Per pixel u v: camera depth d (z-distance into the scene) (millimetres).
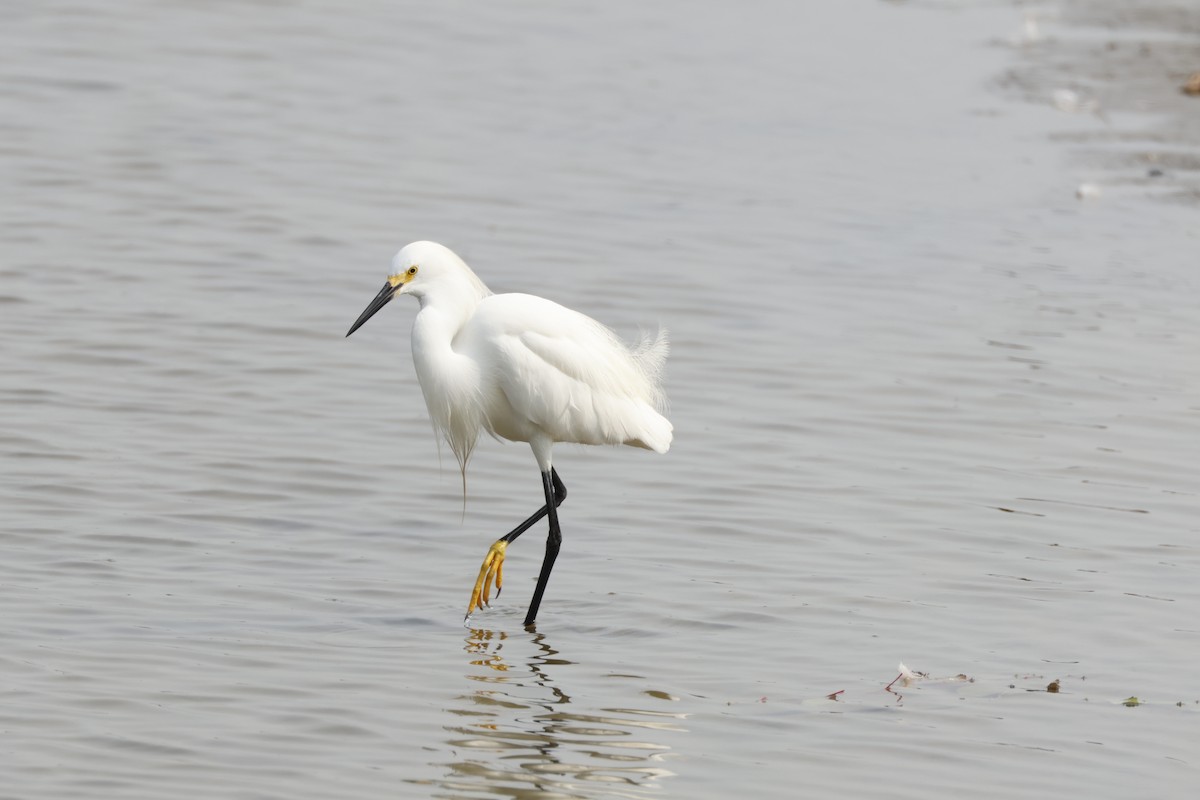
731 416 15102
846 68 28062
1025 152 23688
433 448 14148
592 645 10555
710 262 19438
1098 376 16359
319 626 10648
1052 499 13391
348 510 12711
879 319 17828
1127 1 31766
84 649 10000
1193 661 10461
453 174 22203
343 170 22062
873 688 9953
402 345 16766
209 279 18062
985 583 11695
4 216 19500
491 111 25188
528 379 11289
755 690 9891
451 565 11875
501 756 8875
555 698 9680
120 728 8977
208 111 24141
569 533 12539
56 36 27234
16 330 16188
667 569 11867
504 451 14250
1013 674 10211
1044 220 21125
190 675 9734
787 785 8672
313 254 19078
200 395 14953
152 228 19516
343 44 28266
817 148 23984
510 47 28797
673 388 15734
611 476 13695
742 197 21875
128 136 22719
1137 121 24812
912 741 9242
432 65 27422
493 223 20422
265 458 13586
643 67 27938
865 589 11531
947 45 29312
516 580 11703
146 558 11547
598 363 11477
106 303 17109
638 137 24266
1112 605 11352
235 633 10422
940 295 18594
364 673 9922
